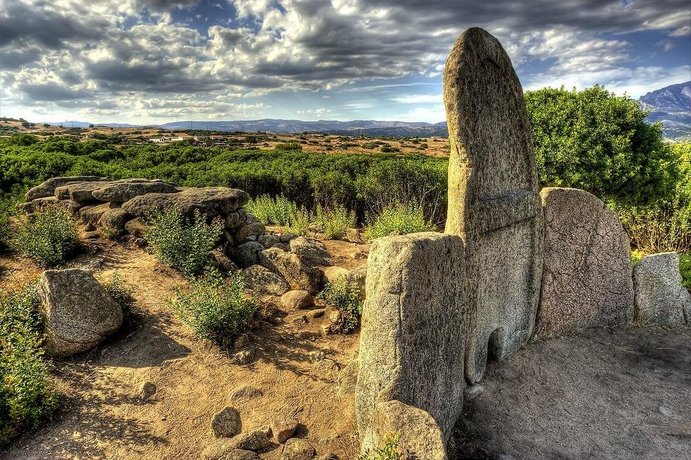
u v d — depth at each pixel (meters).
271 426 3.65
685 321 5.63
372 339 3.21
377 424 2.92
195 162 24.33
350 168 15.41
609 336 5.32
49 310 4.43
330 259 7.14
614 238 5.39
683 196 7.99
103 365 4.40
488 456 3.46
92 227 7.40
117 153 24.47
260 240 7.17
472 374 4.13
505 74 4.31
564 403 4.12
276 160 20.67
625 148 7.92
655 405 4.12
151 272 6.03
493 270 4.32
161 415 3.82
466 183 3.80
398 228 7.91
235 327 4.72
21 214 7.53
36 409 3.66
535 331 5.09
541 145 8.43
